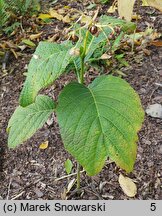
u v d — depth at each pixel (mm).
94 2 938
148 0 418
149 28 830
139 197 548
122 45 779
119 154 396
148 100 677
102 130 397
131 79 719
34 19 897
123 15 410
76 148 394
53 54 404
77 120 398
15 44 823
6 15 852
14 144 458
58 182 572
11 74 760
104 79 435
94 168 395
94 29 414
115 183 566
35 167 595
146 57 765
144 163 583
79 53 405
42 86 388
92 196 553
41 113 472
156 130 627
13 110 683
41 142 626
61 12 914
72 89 420
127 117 402
